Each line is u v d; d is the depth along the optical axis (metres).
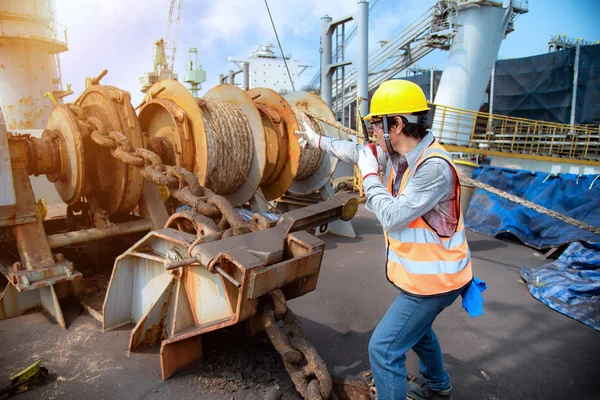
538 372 3.08
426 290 1.94
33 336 3.49
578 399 2.77
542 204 6.67
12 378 2.72
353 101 17.62
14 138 4.04
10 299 3.82
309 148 6.14
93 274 4.63
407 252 1.97
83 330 3.57
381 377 2.04
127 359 3.12
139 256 3.23
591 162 14.05
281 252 2.45
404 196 1.85
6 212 3.80
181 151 4.68
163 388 2.76
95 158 4.55
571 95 18.09
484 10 12.98
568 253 5.17
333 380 2.62
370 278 4.97
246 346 3.29
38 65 10.76
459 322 3.86
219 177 5.04
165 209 4.78
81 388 2.77
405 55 16.95
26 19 10.03
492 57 13.48
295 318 2.66
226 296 2.42
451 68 13.53
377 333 2.06
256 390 2.74
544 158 13.86
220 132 4.89
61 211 6.69
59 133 4.34
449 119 13.59
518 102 20.36
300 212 2.76
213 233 2.72
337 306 4.18
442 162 1.84
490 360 3.23
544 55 18.98
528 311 4.11
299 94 7.29
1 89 10.61
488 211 7.40
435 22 14.03
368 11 12.05
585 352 3.36
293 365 2.51
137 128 4.34
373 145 2.21
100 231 4.29
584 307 4.05
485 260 5.68
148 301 3.38
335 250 6.17
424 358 2.38
